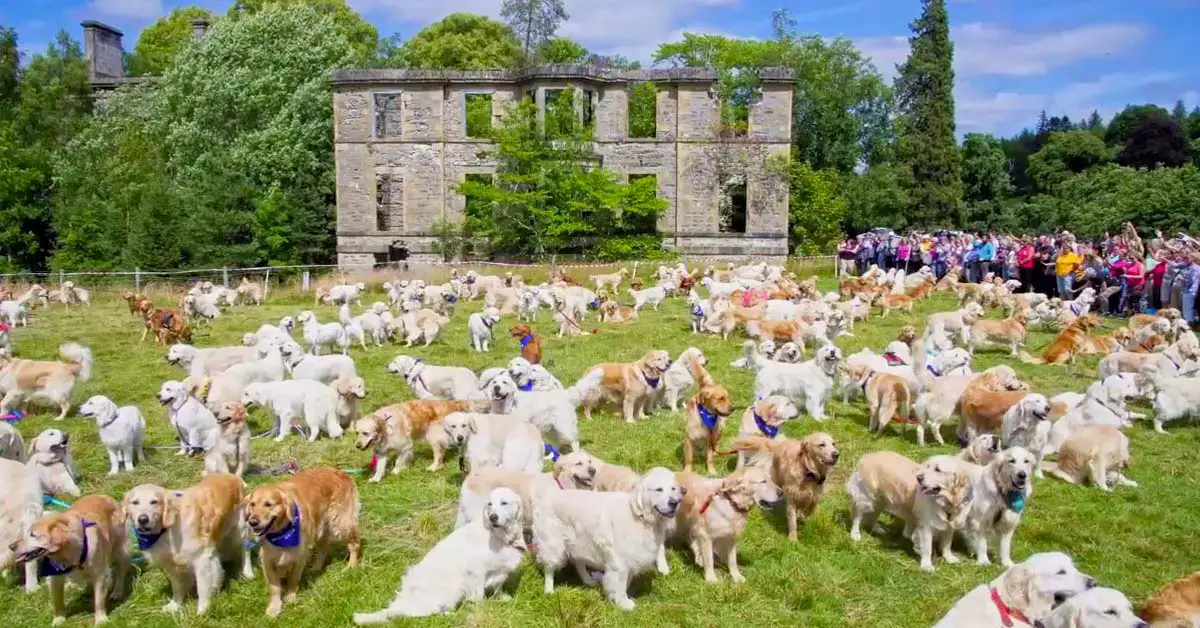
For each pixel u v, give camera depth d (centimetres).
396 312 2386
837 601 675
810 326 1756
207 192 3841
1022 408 949
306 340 1731
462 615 630
